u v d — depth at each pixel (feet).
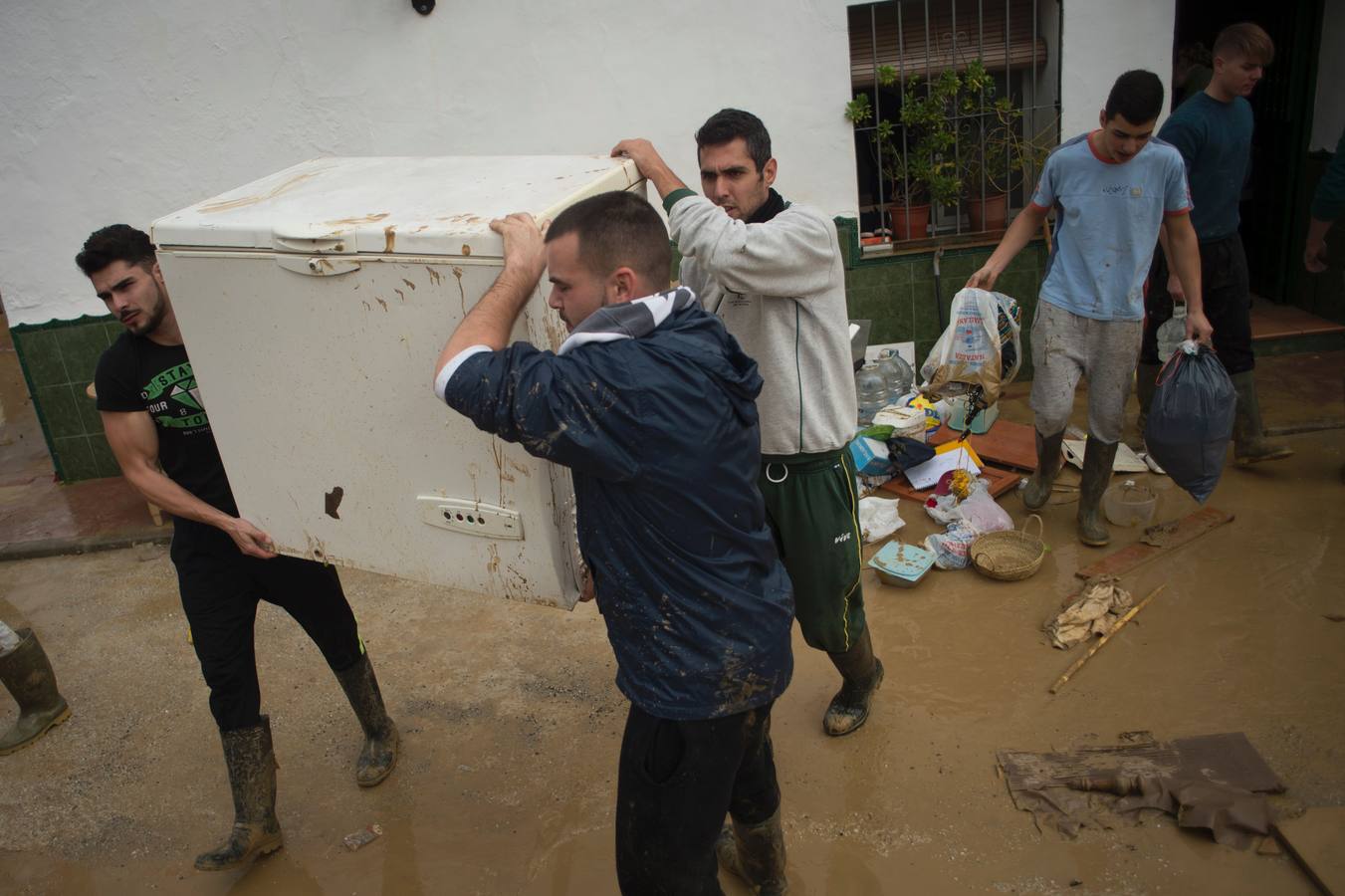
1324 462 15.85
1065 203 13.32
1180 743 10.42
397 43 18.10
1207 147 14.53
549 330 7.16
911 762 10.73
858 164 20.16
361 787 11.37
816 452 9.41
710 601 6.83
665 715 6.91
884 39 18.84
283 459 8.37
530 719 12.26
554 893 9.69
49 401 19.81
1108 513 14.94
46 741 12.73
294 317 7.68
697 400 6.45
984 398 16.67
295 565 9.99
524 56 18.15
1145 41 17.94
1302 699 10.92
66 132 18.34
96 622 15.46
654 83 18.28
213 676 9.70
